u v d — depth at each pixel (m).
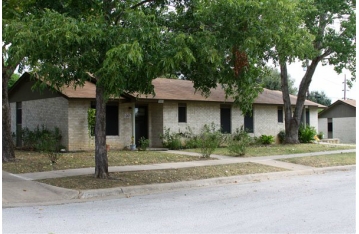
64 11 11.78
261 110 27.69
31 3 12.39
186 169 14.61
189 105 24.00
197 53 10.40
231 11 10.55
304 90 26.33
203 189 11.84
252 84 12.44
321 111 41.75
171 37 10.06
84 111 20.91
